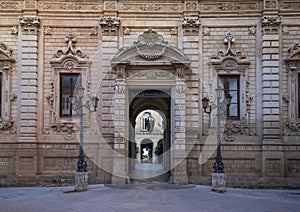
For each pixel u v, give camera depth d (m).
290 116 23.44
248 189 22.62
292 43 23.78
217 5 24.14
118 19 23.97
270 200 18.36
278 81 23.52
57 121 23.80
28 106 23.66
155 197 18.05
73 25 24.19
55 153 23.64
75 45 24.20
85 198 17.86
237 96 24.03
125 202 16.73
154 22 24.19
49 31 24.16
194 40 23.94
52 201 17.20
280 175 23.06
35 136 23.55
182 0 24.12
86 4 24.23
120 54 22.64
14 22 24.11
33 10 23.92
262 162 23.23
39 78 24.00
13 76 24.03
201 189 20.97
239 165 23.55
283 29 23.80
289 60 23.50
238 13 24.02
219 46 24.08
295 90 23.53
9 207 15.93
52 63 24.00
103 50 23.94
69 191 20.28
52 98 23.88
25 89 23.75
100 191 19.95
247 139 23.59
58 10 24.11
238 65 23.89
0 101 23.95
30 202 17.06
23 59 23.88
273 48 23.64
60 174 23.50
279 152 23.09
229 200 17.77
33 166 23.30
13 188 22.38
